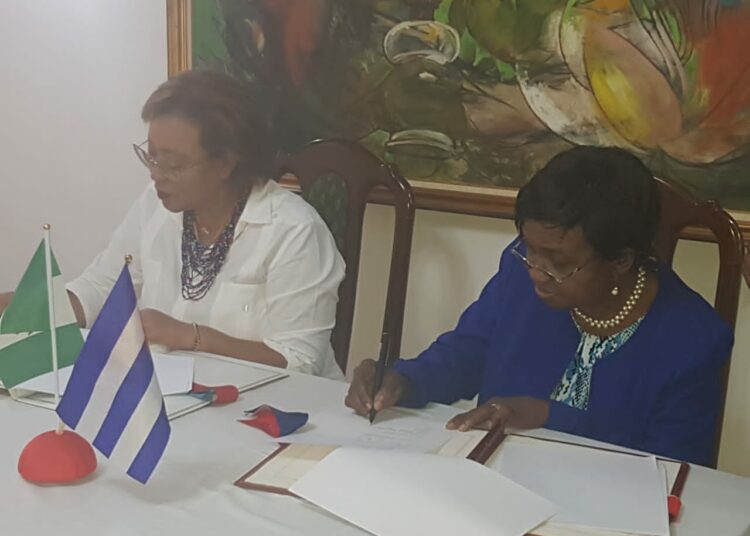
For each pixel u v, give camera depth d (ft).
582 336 4.52
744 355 6.32
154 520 3.12
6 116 9.16
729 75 5.84
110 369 3.29
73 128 8.84
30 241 9.38
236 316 5.68
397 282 6.12
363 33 7.00
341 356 6.37
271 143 5.82
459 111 6.74
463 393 4.92
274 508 3.22
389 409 4.25
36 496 3.26
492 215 6.75
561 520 3.17
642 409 4.33
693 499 3.41
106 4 8.38
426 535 3.04
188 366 4.67
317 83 7.30
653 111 6.10
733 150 5.92
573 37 6.24
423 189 6.95
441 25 6.68
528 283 4.83
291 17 7.30
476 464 3.53
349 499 3.23
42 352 3.97
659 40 6.00
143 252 6.03
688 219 5.27
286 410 4.18
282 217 5.68
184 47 7.87
